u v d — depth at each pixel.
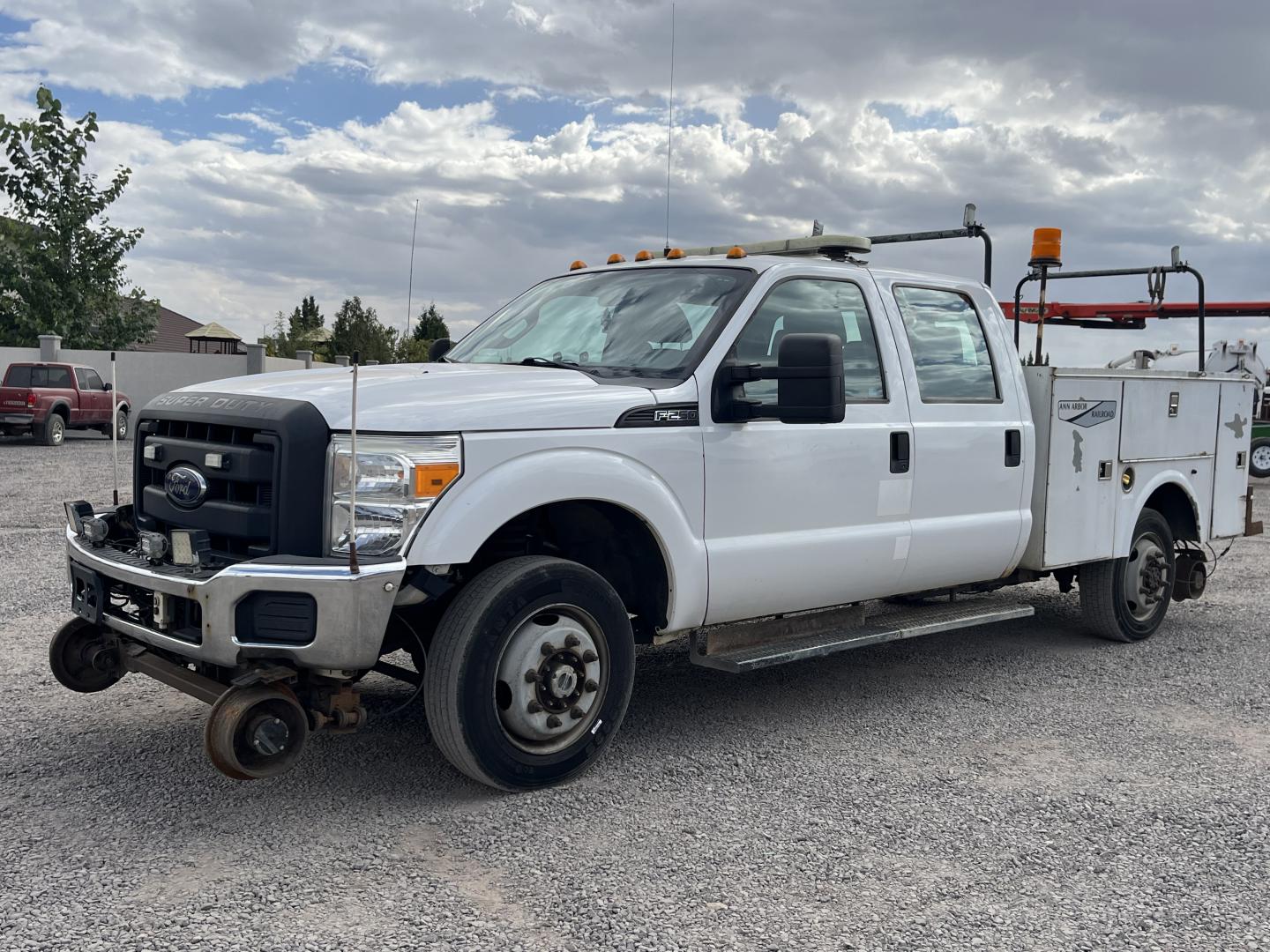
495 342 5.44
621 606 4.32
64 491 13.99
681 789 4.24
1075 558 6.31
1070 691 5.80
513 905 3.23
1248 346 18.70
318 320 59.56
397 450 3.77
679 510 4.48
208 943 2.97
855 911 3.24
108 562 4.12
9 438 24.19
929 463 5.43
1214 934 3.13
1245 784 4.40
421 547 3.76
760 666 4.63
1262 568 10.05
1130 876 3.51
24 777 4.25
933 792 4.25
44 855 3.54
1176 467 7.09
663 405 4.43
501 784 4.04
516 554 4.41
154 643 3.93
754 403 4.62
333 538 3.76
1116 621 6.80
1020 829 3.89
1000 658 6.56
